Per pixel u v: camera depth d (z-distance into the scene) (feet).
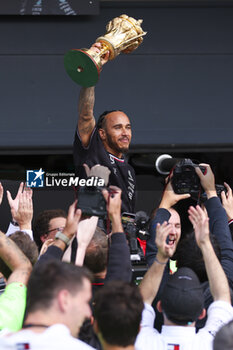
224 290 24.73
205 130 45.27
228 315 24.11
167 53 44.86
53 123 44.32
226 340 17.84
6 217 42.50
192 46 45.01
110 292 20.65
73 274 19.72
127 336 20.26
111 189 26.55
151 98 44.86
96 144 35.27
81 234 26.53
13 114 44.06
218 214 30.42
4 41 43.78
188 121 45.14
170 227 25.43
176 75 45.01
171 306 23.72
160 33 44.75
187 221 43.01
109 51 30.89
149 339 23.89
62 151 44.42
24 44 43.91
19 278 24.04
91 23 44.32
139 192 45.11
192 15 44.88
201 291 24.23
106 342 20.47
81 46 44.32
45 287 19.40
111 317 20.17
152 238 30.63
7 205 42.55
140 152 44.75
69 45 44.19
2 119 43.98
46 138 44.29
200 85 45.14
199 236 25.35
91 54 29.43
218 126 45.37
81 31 44.29
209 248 25.21
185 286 23.95
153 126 44.88
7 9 42.98
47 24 44.04
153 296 25.38
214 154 45.96
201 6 44.88
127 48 31.96
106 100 44.50
